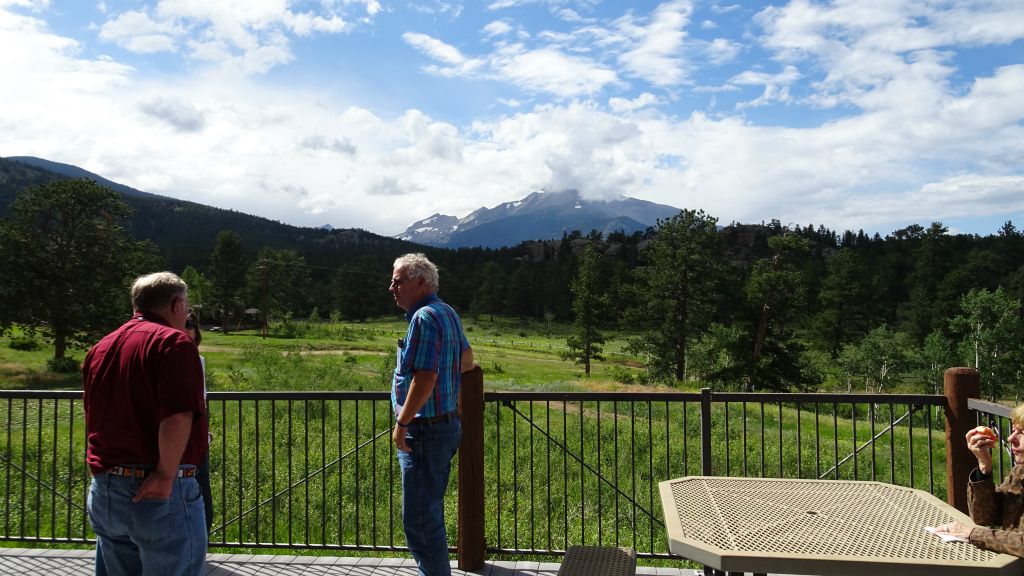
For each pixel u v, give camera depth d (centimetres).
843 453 1353
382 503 781
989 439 249
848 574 207
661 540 644
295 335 10244
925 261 10188
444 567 324
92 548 444
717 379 4806
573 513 759
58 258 4700
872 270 11138
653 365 5344
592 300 6444
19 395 442
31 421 1353
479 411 407
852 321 8731
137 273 5075
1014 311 5262
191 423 246
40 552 430
